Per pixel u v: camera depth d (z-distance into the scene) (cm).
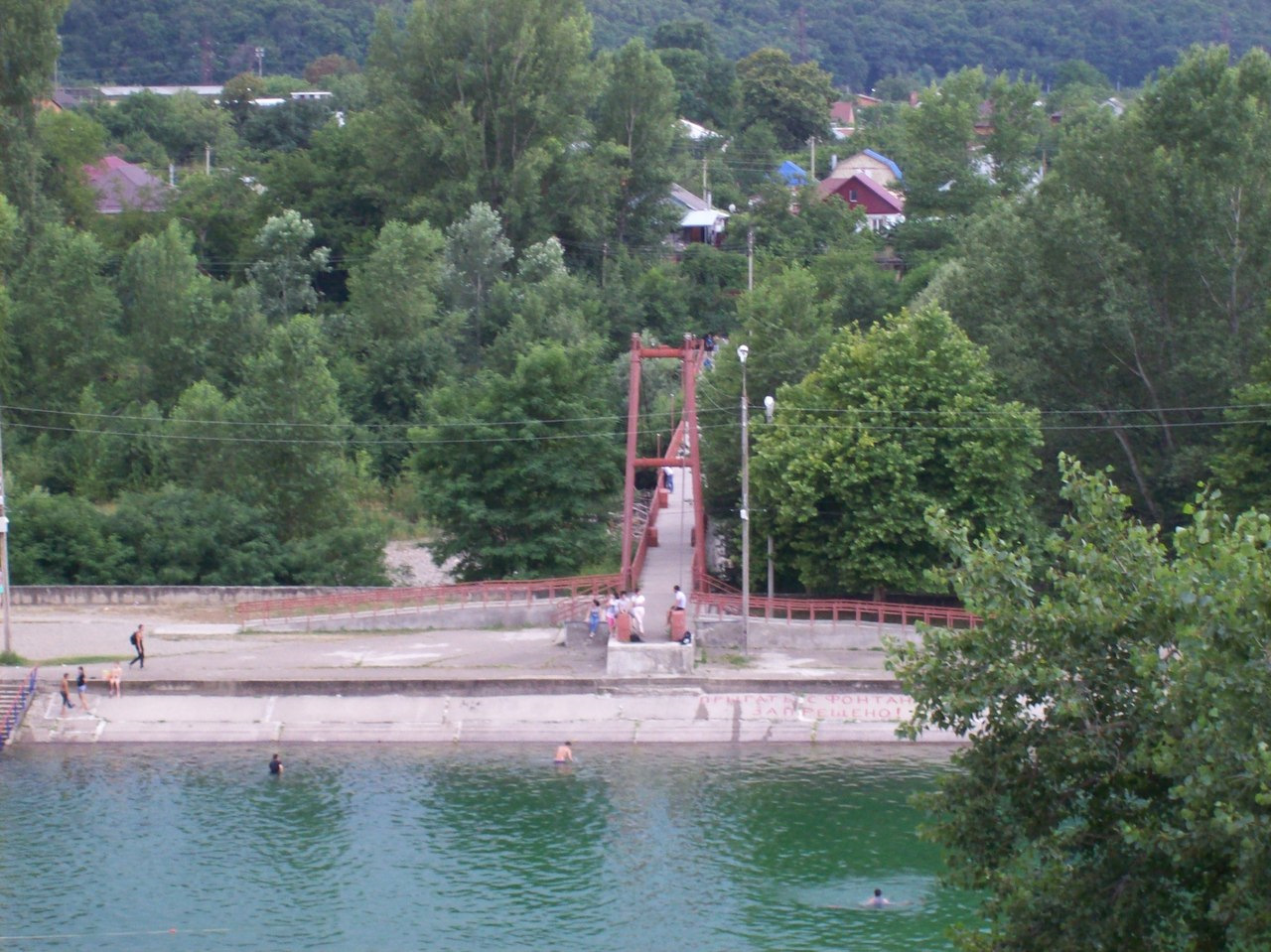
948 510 5553
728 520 6831
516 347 8875
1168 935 1914
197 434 7188
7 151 9219
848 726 4938
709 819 4206
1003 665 2033
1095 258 6291
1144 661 1816
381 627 5828
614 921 3572
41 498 6738
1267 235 6341
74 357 8562
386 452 8700
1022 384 6334
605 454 6531
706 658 5356
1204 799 1738
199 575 6600
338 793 4441
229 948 3450
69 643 5556
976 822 2055
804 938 3472
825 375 5888
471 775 4594
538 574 6328
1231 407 5756
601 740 4897
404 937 3497
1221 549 1839
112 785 4509
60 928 3544
